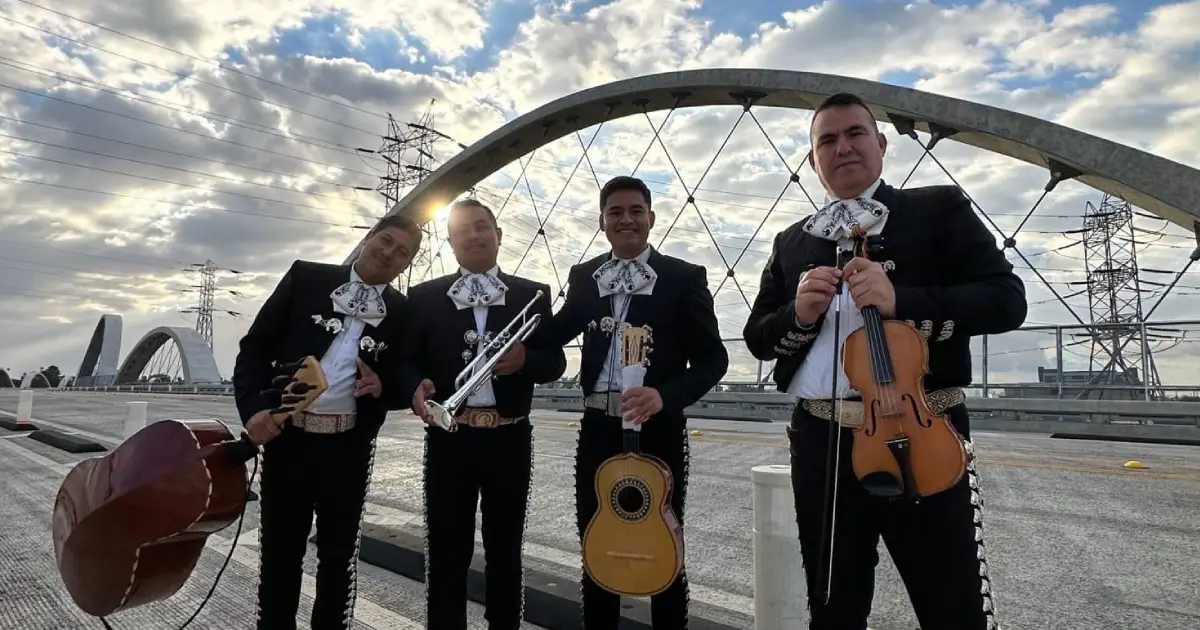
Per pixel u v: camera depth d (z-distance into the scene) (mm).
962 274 1891
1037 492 6270
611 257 2830
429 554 2717
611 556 2271
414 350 2875
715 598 3518
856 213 1948
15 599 3400
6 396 35625
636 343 2416
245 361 2611
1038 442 11203
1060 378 13562
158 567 2043
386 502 6066
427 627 2652
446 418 2346
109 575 1988
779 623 2320
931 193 1982
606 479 2328
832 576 1837
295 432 2525
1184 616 3195
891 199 1993
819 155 2082
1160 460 8523
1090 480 6902
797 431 2010
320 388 2289
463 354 2850
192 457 2018
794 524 2352
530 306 2904
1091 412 12719
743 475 7379
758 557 2398
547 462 8438
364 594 3553
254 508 5812
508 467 2768
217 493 2068
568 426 13977
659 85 17734
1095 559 4152
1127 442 11664
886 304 1713
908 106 13328
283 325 2727
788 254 2139
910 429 1608
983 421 14195
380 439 11375
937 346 1808
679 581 2441
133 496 1924
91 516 1936
